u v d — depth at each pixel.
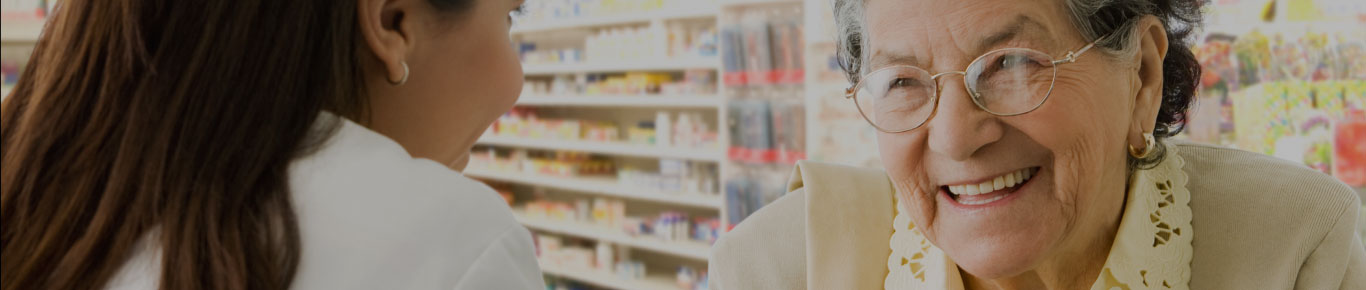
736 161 4.63
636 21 5.13
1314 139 2.68
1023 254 0.97
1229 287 1.09
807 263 1.20
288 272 0.72
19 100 0.81
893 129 1.00
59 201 0.74
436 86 0.92
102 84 0.74
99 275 0.73
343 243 0.74
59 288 0.73
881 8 0.97
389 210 0.76
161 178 0.71
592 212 5.95
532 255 0.85
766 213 1.32
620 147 5.24
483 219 0.81
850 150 4.18
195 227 0.70
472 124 0.99
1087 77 0.92
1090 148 0.94
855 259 1.20
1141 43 0.99
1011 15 0.89
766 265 1.27
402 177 0.79
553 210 5.92
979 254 0.98
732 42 4.45
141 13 0.72
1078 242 1.06
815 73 4.21
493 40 0.95
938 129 0.94
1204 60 2.94
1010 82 0.90
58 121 0.75
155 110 0.71
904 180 1.03
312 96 0.78
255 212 0.73
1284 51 2.84
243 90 0.73
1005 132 0.93
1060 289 1.11
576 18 5.36
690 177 5.10
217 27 0.72
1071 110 0.92
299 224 0.75
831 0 1.12
